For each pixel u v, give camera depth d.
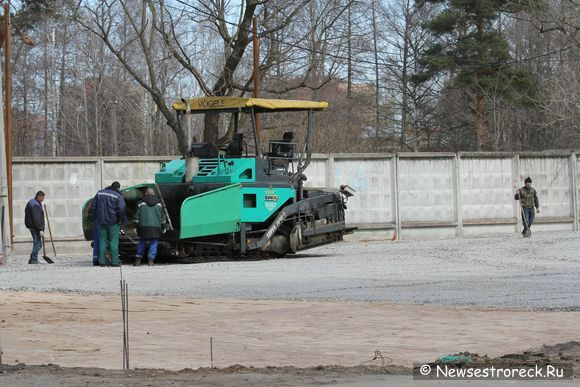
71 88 77.56
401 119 73.88
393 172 39.66
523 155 42.41
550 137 67.50
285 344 14.24
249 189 29.78
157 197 28.27
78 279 23.69
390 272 24.75
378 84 74.38
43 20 46.94
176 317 17.06
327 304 18.55
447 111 72.62
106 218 27.84
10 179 33.28
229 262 29.17
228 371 11.63
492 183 41.78
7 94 33.69
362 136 68.50
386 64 68.50
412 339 14.50
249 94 55.78
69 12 54.06
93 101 76.56
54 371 11.71
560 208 43.38
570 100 55.44
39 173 35.69
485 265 26.25
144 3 45.84
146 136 71.69
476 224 41.25
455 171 40.84
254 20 40.12
